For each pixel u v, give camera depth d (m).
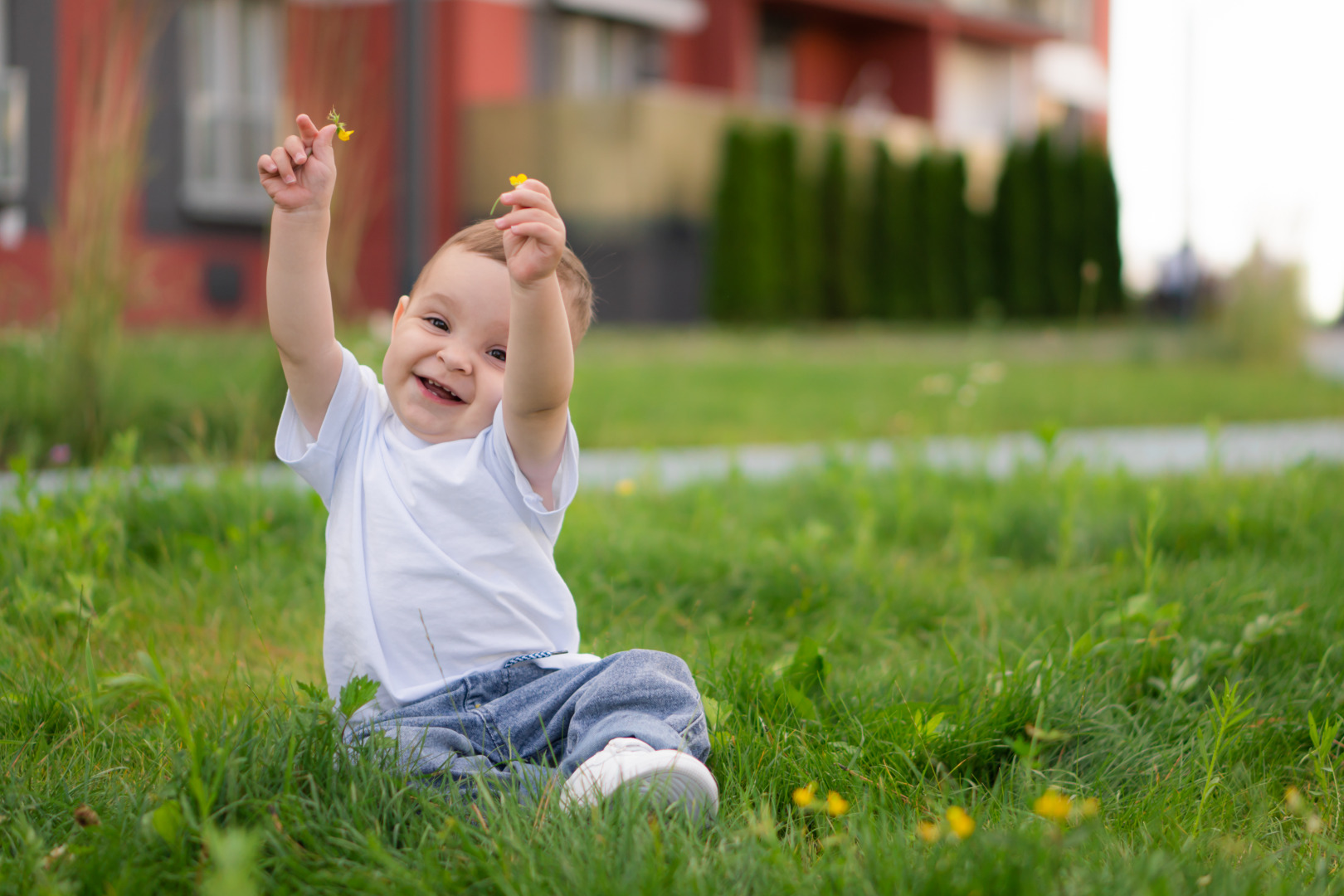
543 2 17.44
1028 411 9.19
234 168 14.88
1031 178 20.48
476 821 1.78
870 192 19.06
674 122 16.45
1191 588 3.21
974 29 23.11
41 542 3.16
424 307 2.09
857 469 4.94
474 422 2.07
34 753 2.13
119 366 5.71
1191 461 6.86
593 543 3.73
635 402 8.67
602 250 16.06
